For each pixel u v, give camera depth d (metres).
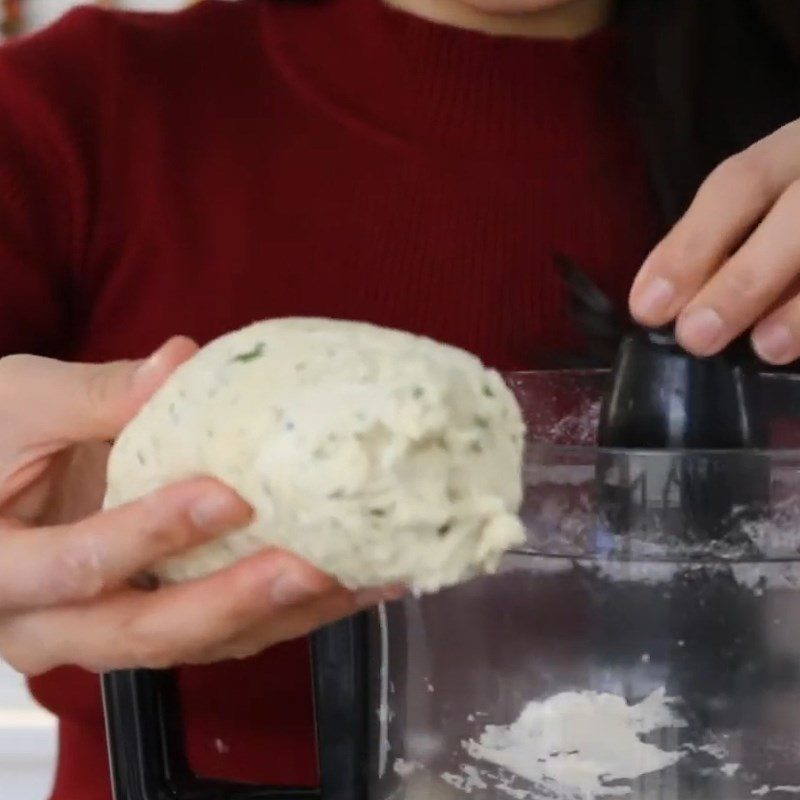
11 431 0.74
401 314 0.95
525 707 0.69
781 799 0.67
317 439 0.61
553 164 0.96
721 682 0.68
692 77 0.94
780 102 0.96
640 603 0.68
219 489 0.63
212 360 0.66
